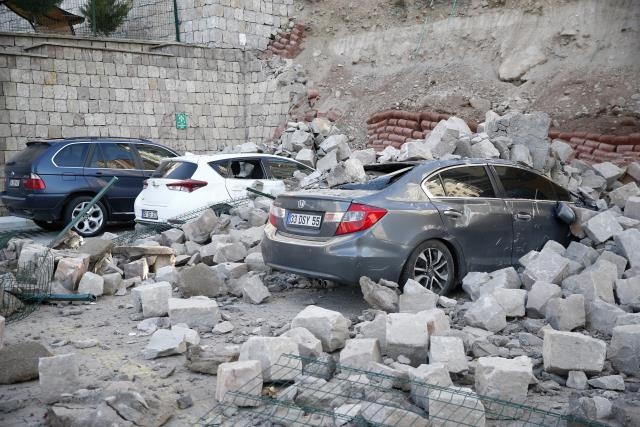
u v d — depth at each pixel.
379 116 18.02
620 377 4.68
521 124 11.77
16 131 17.02
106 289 7.68
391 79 19.81
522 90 16.73
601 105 14.89
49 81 17.55
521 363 4.46
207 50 20.83
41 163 12.73
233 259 8.51
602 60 15.96
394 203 6.53
